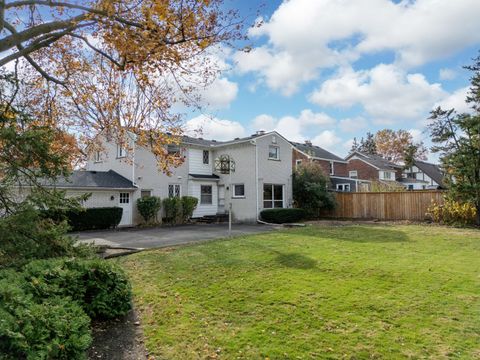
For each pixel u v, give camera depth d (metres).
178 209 20.59
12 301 2.80
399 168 43.44
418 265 7.38
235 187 22.73
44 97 9.18
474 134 15.30
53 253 5.60
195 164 23.02
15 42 6.20
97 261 5.00
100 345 4.12
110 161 21.48
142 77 7.29
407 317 4.66
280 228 17.36
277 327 4.47
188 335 4.36
